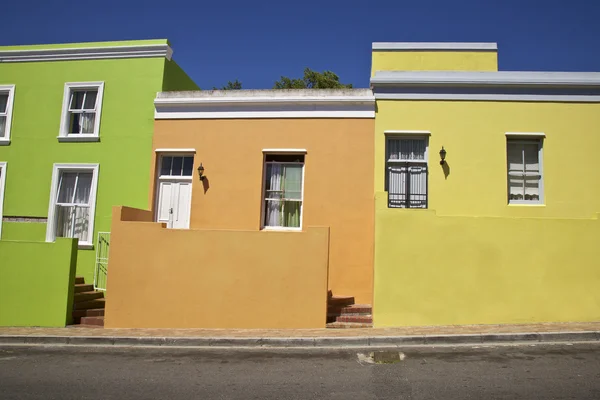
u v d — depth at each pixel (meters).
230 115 12.57
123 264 10.45
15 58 13.80
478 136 11.69
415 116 11.90
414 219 9.86
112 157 12.99
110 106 13.23
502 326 9.33
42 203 13.14
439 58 12.97
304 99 12.22
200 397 6.15
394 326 9.65
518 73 11.73
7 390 6.52
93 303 11.42
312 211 11.91
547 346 8.18
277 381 6.71
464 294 9.66
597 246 9.68
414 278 9.74
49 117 13.47
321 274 9.96
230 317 10.05
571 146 11.55
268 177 12.44
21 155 13.43
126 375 7.14
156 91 13.04
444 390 6.16
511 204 11.53
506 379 6.53
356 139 12.00
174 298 10.24
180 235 10.38
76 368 7.57
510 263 9.67
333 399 5.96
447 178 11.59
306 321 9.85
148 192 12.66
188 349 8.69
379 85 12.02
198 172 12.45
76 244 11.08
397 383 6.48
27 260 10.88
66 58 13.60
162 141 12.79
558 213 11.34
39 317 10.64
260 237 10.16
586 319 9.55
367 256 11.57
